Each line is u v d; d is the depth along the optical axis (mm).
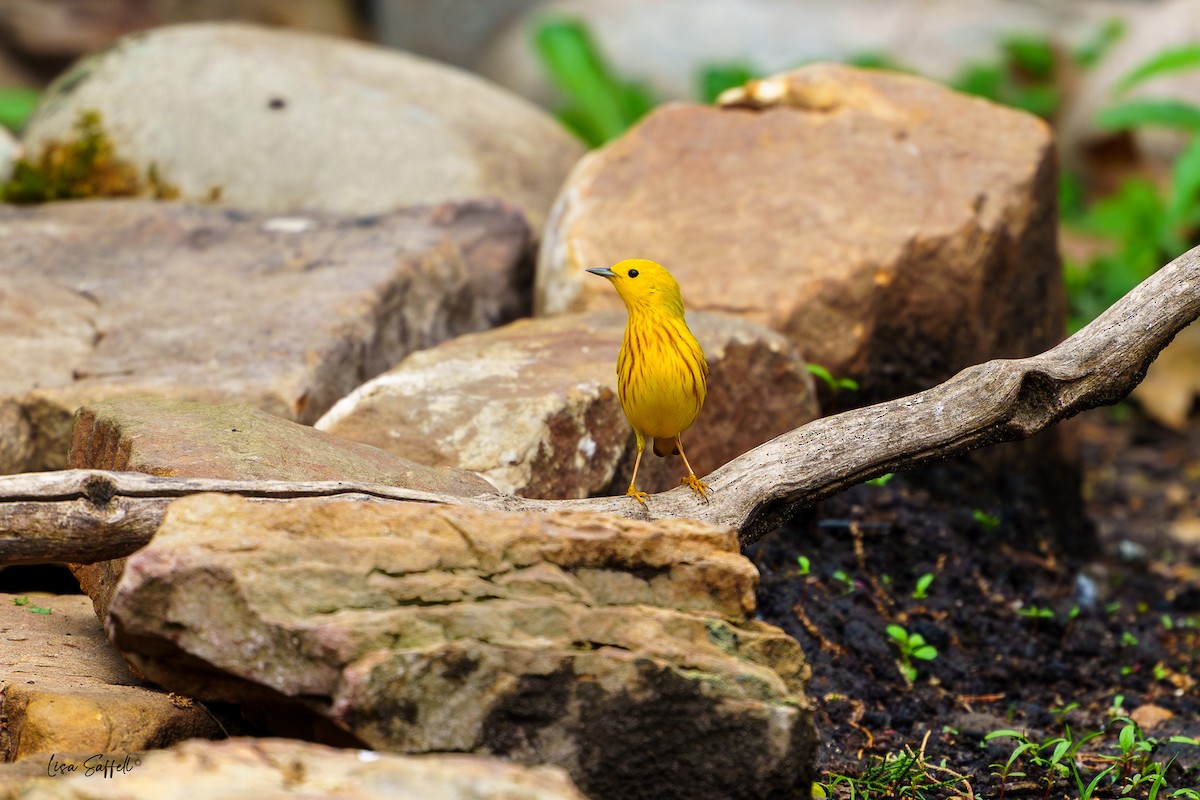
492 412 9086
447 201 14453
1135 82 22438
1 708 6809
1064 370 7910
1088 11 31672
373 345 11438
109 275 12156
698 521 6672
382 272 12070
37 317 11234
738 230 12359
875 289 11969
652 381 7637
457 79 17000
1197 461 18406
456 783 4934
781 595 10047
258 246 12844
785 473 7816
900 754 8539
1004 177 12680
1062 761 8633
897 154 12930
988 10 31188
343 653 5656
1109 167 26422
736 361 10469
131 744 6496
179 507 6027
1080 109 26484
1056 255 13531
